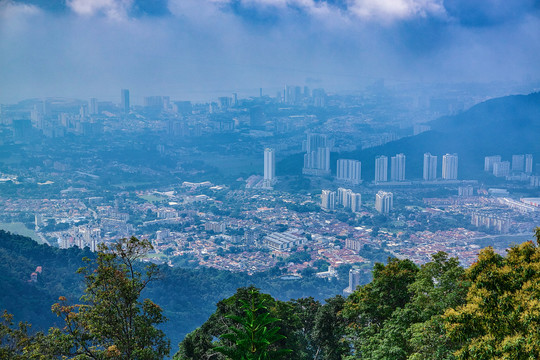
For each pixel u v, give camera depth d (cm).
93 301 2444
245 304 2462
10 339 2400
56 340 2370
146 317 2547
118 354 2298
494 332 1755
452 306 2358
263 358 2191
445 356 2092
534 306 1680
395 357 2384
